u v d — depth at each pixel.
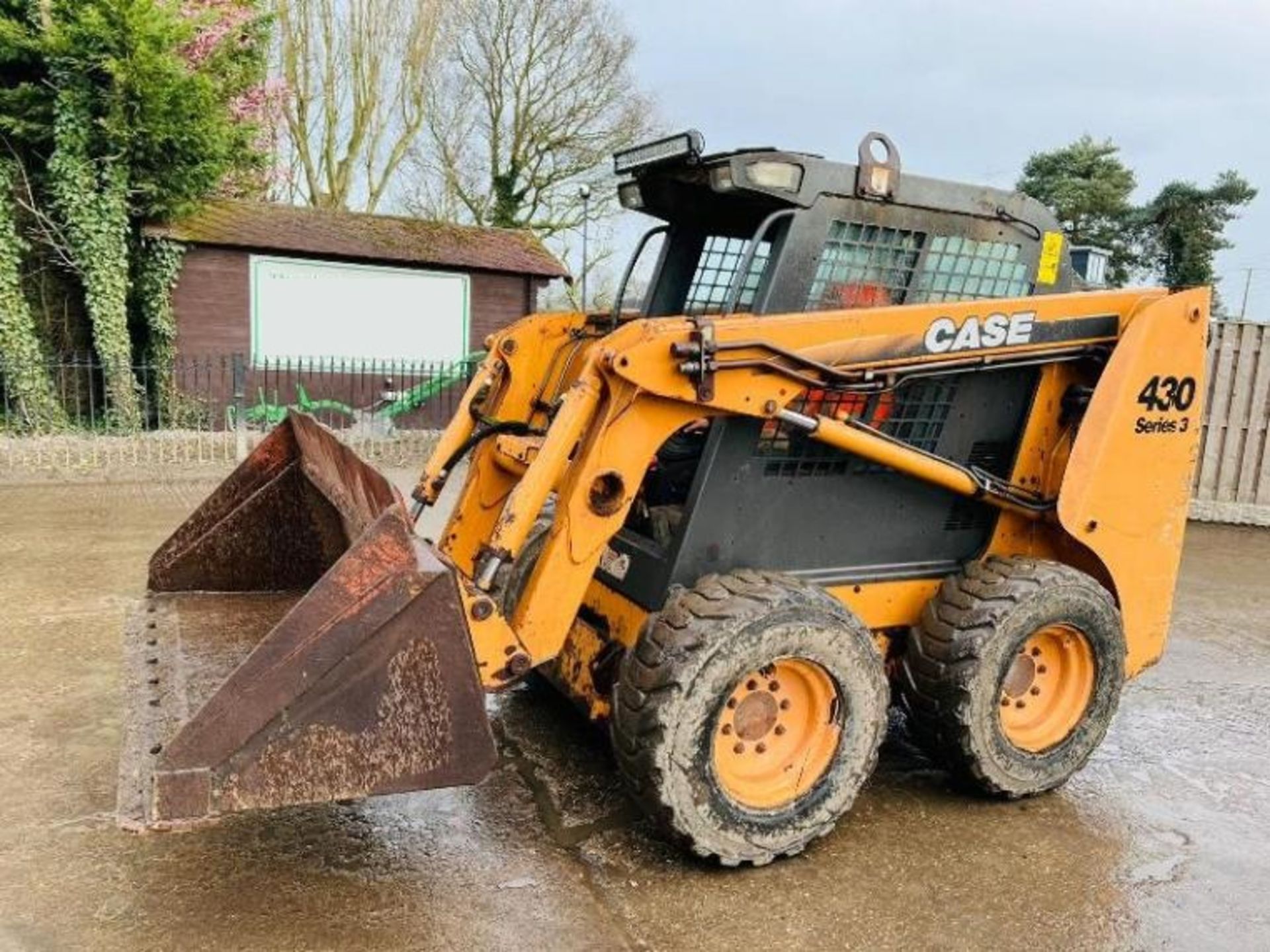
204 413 12.46
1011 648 3.24
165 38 11.20
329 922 2.58
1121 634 3.46
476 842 3.02
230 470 9.59
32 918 2.55
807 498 3.19
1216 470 9.04
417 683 2.40
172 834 2.97
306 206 15.84
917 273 3.32
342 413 13.44
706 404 2.82
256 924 2.56
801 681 2.97
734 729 2.90
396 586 2.36
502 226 21.31
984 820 3.31
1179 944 2.64
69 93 11.12
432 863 2.89
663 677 2.72
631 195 3.63
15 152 11.55
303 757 2.32
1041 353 3.30
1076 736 3.46
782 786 2.95
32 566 5.90
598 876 2.86
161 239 12.20
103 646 4.50
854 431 3.05
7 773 3.31
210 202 13.40
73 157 11.31
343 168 20.58
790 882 2.88
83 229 11.45
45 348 12.43
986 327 3.18
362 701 2.35
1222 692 4.63
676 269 3.87
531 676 4.14
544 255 14.82
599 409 2.79
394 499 2.68
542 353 4.02
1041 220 3.54
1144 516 3.49
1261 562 7.49
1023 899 2.83
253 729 2.27
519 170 21.22
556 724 3.91
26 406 11.28
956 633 3.24
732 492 3.06
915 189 3.29
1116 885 2.92
